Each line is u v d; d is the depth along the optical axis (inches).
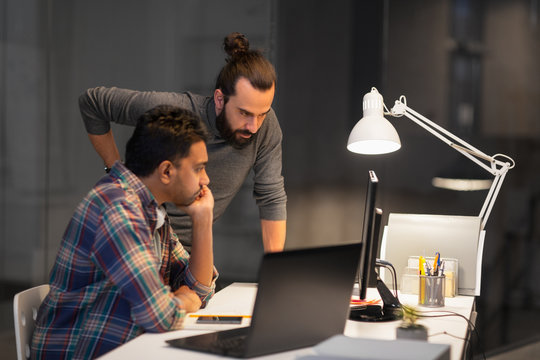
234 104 67.9
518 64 123.1
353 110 131.8
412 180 129.3
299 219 133.0
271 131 78.5
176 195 55.9
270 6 129.6
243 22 130.0
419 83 128.3
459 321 59.2
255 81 66.8
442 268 67.9
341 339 42.2
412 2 127.9
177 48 130.6
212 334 51.4
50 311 54.0
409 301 69.3
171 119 54.2
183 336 51.7
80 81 130.4
